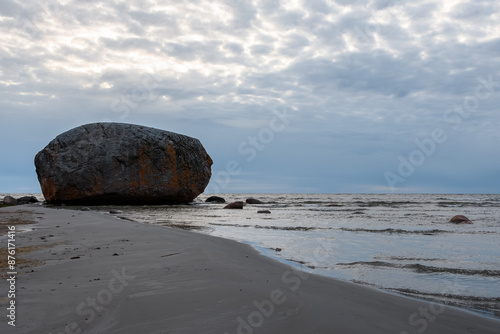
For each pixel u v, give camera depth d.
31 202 40.47
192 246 9.03
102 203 35.75
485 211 31.88
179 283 5.52
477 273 7.89
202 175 40.28
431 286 6.81
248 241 12.46
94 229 12.41
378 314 4.61
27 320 3.96
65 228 12.84
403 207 39.16
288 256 9.76
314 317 4.21
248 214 26.72
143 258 7.49
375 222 20.50
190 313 4.25
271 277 6.34
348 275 7.64
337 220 21.78
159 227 13.68
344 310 4.58
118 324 3.89
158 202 37.94
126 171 35.19
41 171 35.25
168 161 36.75
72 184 33.88
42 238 10.52
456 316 4.84
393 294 5.91
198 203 43.72
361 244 12.07
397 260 9.35
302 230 16.09
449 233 15.22
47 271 6.32
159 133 37.16
